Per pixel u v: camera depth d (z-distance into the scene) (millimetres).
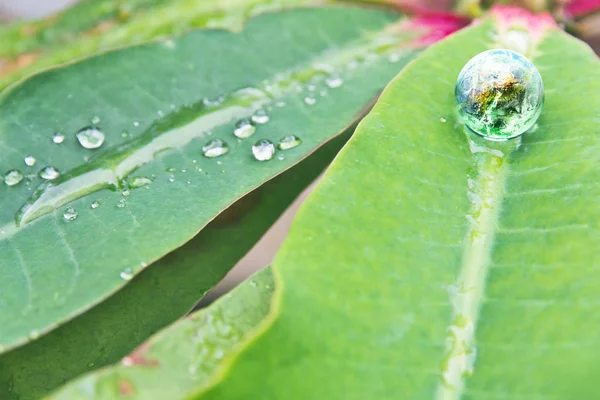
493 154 186
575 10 237
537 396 153
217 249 205
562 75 203
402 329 161
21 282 181
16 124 206
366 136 184
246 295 170
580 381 152
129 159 203
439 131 188
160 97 215
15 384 188
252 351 153
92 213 193
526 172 182
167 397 156
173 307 196
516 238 173
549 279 165
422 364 158
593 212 173
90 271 182
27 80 209
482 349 159
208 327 166
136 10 254
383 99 192
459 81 190
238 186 195
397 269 167
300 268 164
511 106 183
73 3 257
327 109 214
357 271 165
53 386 188
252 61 224
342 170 178
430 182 180
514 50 212
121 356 191
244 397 151
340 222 171
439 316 163
